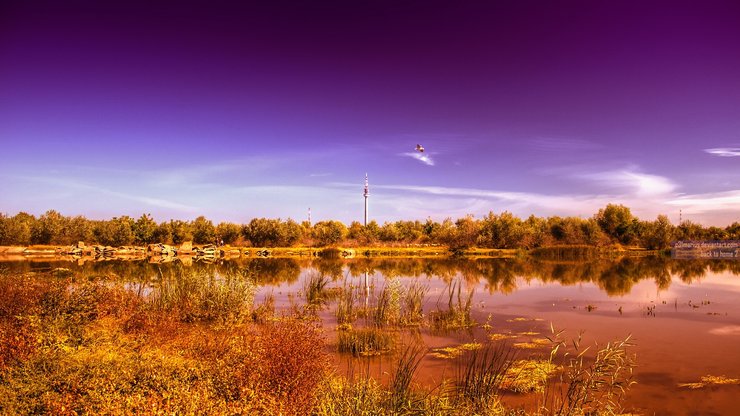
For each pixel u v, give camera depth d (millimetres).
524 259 45062
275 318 13766
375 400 5883
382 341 10859
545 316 14828
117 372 6531
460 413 5977
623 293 20109
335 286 22000
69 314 10016
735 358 9898
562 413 6176
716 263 38438
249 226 71938
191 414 5094
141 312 10547
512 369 8828
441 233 61906
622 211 66812
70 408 5422
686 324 13523
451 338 11852
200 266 34688
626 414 6867
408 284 22750
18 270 27750
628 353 10305
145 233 73188
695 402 7422
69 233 65688
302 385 5719
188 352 7613
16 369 6566
